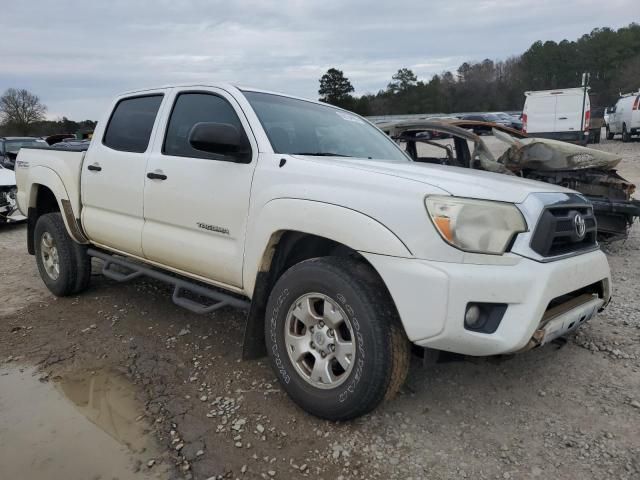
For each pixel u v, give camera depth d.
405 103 81.62
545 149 6.32
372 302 2.56
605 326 4.00
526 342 2.47
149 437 2.77
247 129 3.26
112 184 4.12
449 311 2.37
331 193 2.72
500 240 2.48
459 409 2.95
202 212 3.39
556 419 2.83
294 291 2.86
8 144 15.03
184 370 3.49
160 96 4.01
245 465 2.53
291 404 3.02
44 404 3.12
